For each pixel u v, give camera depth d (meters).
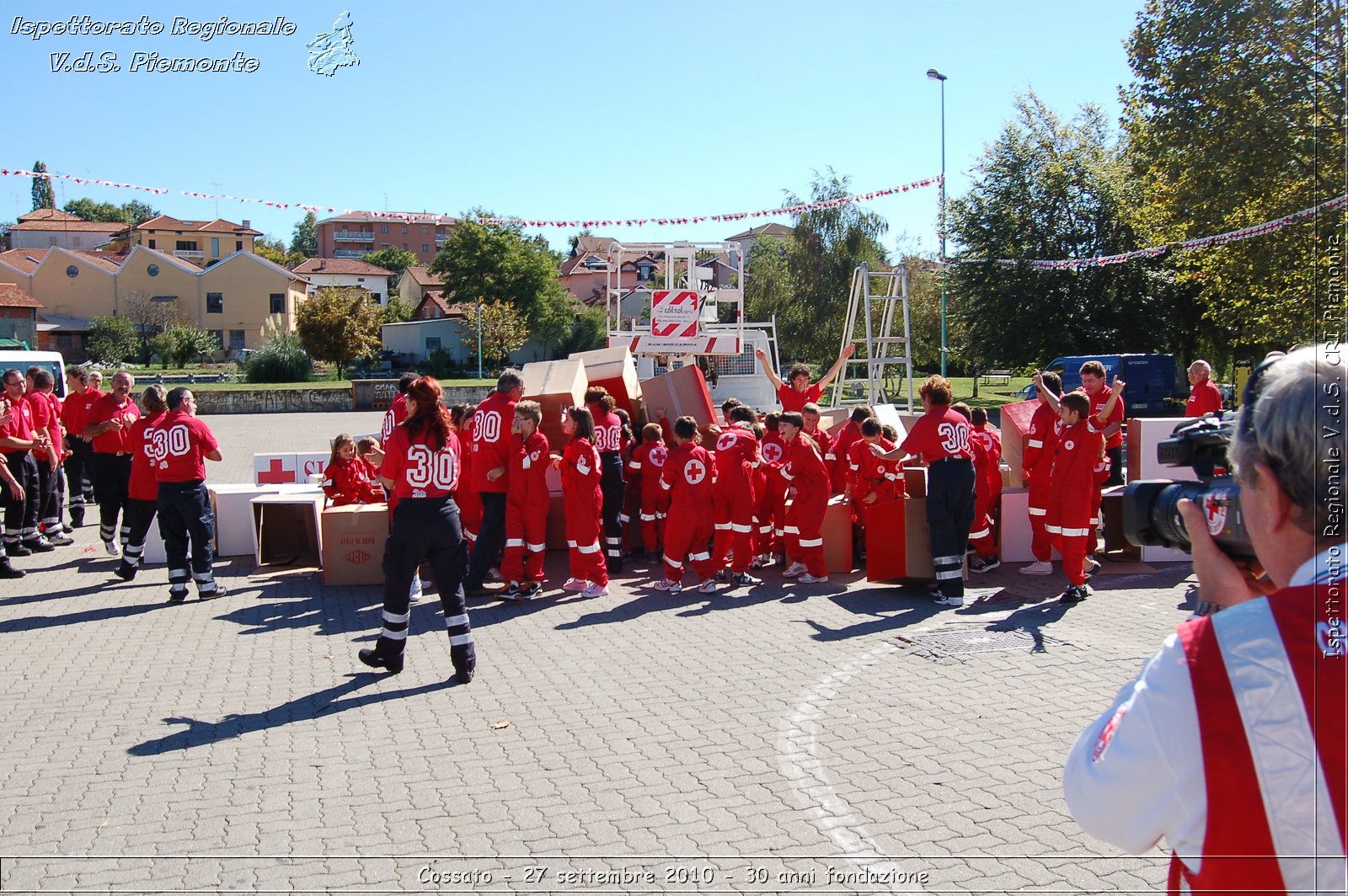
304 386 41.94
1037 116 34.97
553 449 10.85
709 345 17.53
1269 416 1.62
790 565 9.77
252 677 6.71
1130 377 27.70
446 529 6.50
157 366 58.69
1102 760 1.68
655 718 5.82
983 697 6.09
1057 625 7.74
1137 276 33.09
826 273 44.88
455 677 6.62
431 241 115.06
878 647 7.23
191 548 9.12
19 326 52.38
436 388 6.59
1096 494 9.80
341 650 7.34
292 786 4.92
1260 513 1.67
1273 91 18.66
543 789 4.84
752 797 4.71
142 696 6.32
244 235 78.75
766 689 6.33
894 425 12.73
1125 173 33.41
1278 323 19.94
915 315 43.34
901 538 8.76
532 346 66.31
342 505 10.40
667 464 9.14
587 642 7.53
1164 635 7.42
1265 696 1.53
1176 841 1.62
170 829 4.45
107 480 10.91
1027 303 34.28
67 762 5.25
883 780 4.89
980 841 4.25
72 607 8.70
